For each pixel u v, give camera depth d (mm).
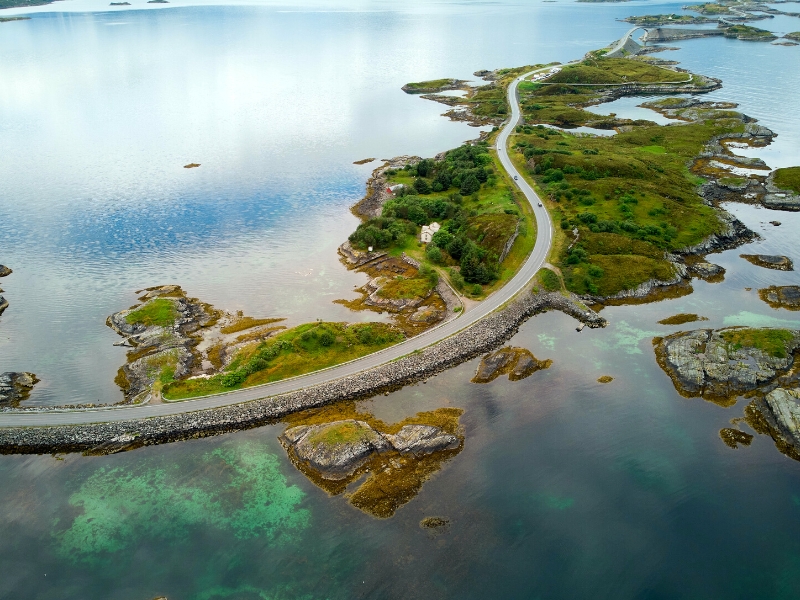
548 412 88000
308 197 178625
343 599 60969
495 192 162875
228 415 85625
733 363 94812
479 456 79438
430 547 66688
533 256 129875
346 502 72562
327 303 121062
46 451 81312
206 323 114750
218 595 61781
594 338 106750
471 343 102375
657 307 116438
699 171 185875
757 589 62250
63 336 111062
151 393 90938
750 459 79312
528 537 67875
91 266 139250
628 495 73688
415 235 145875
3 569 65062
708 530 69000
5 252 146125
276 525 69812
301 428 82875
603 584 62688
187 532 69250
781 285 123188
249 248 147500
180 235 155125
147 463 79188
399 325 110875
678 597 61406
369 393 91312
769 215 158125
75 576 64250
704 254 136625
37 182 193125
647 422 86062
